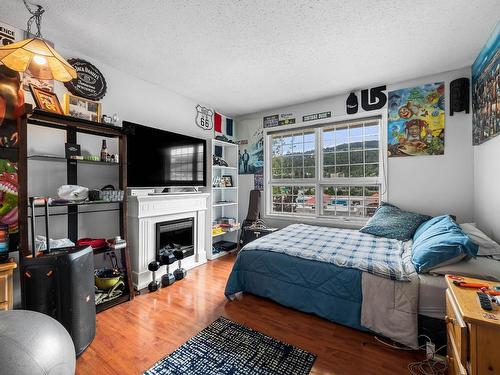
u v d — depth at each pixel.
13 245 1.97
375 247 2.31
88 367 1.47
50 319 1.14
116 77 2.69
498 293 1.15
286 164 4.07
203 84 3.11
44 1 1.69
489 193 2.21
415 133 2.96
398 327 1.64
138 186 2.69
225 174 4.30
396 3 1.71
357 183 3.43
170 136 3.08
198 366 1.48
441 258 1.64
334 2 1.70
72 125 2.02
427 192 2.91
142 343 1.69
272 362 1.52
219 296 2.41
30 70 1.87
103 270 2.36
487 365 0.96
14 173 1.98
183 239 3.24
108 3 1.72
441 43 2.19
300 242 2.50
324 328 1.87
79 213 2.38
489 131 2.11
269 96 3.52
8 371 0.89
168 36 2.11
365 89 3.26
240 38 2.13
